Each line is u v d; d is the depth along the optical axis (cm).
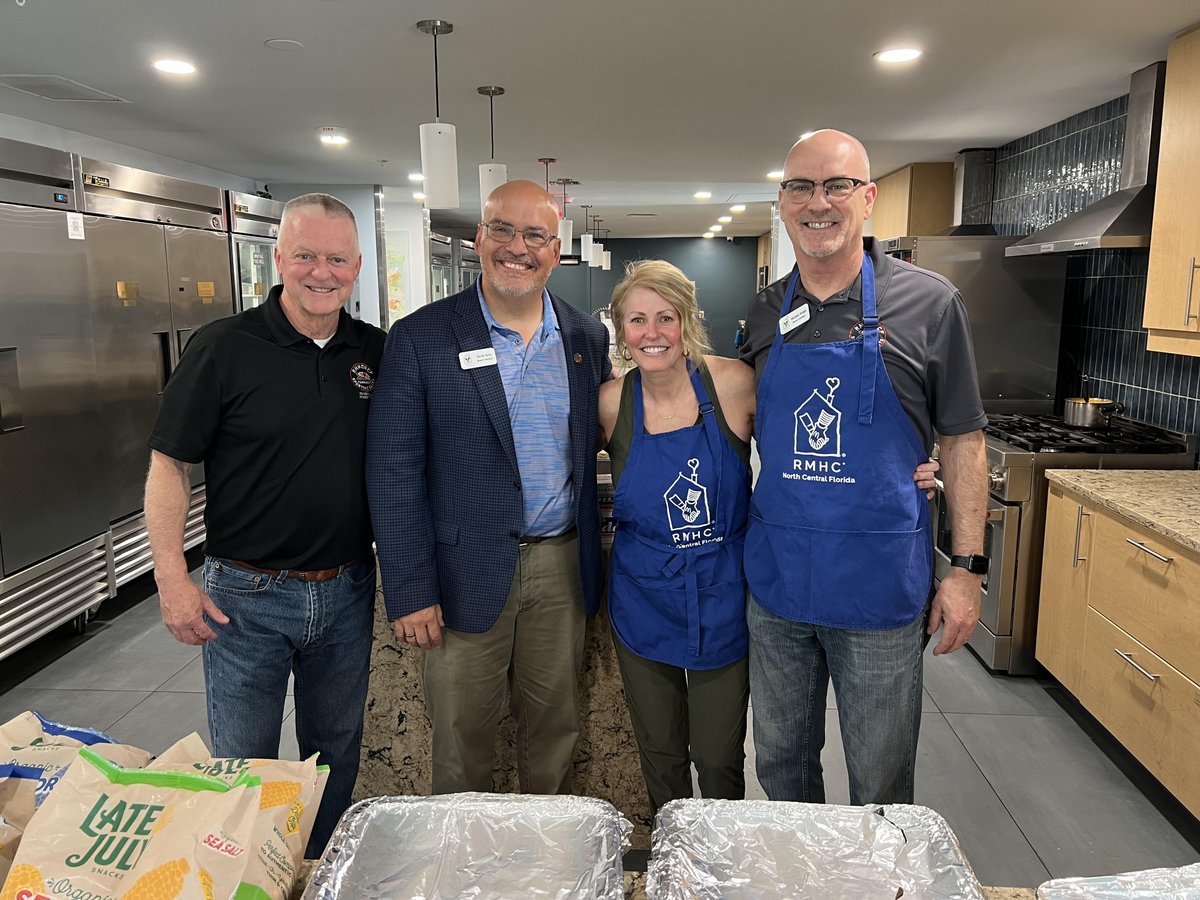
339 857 83
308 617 171
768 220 1249
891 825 86
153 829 76
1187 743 225
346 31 304
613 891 80
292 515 167
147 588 434
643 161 630
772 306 175
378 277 785
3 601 325
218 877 74
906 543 159
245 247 532
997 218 532
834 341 161
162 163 603
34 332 346
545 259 171
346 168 670
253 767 89
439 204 346
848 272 162
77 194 372
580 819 88
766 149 570
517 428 173
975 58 334
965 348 162
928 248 430
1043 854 224
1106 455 318
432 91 398
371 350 178
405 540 167
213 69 356
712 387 171
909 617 161
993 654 335
